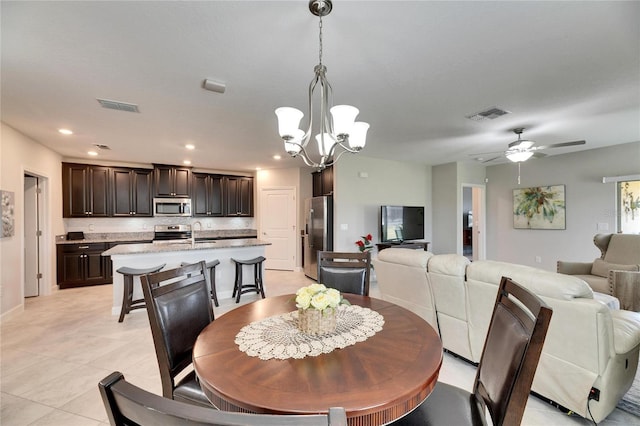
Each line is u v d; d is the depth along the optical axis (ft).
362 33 6.06
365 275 7.52
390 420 2.92
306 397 2.93
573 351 5.66
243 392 3.02
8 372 7.87
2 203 11.39
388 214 18.66
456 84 8.41
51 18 5.50
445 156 18.39
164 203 19.92
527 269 6.45
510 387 3.20
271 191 23.06
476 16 5.56
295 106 9.82
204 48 6.58
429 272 8.51
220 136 13.38
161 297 4.87
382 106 10.03
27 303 14.01
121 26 5.78
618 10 5.39
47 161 15.40
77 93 8.79
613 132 13.12
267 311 5.55
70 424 5.94
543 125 12.07
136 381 7.50
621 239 13.08
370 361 3.64
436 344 4.13
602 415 5.48
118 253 12.35
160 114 10.55
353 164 18.60
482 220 21.79
